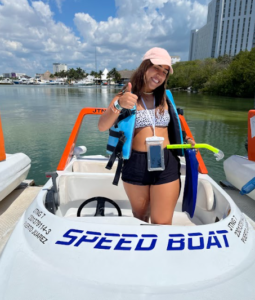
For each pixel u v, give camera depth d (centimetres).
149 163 155
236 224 150
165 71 152
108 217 158
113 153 162
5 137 827
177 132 170
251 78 3131
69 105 1839
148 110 161
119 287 113
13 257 132
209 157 660
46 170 544
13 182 328
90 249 127
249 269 127
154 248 127
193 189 167
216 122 1214
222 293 112
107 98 2506
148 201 173
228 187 412
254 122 339
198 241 132
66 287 113
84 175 233
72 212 235
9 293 112
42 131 926
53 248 131
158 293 110
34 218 155
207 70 4522
